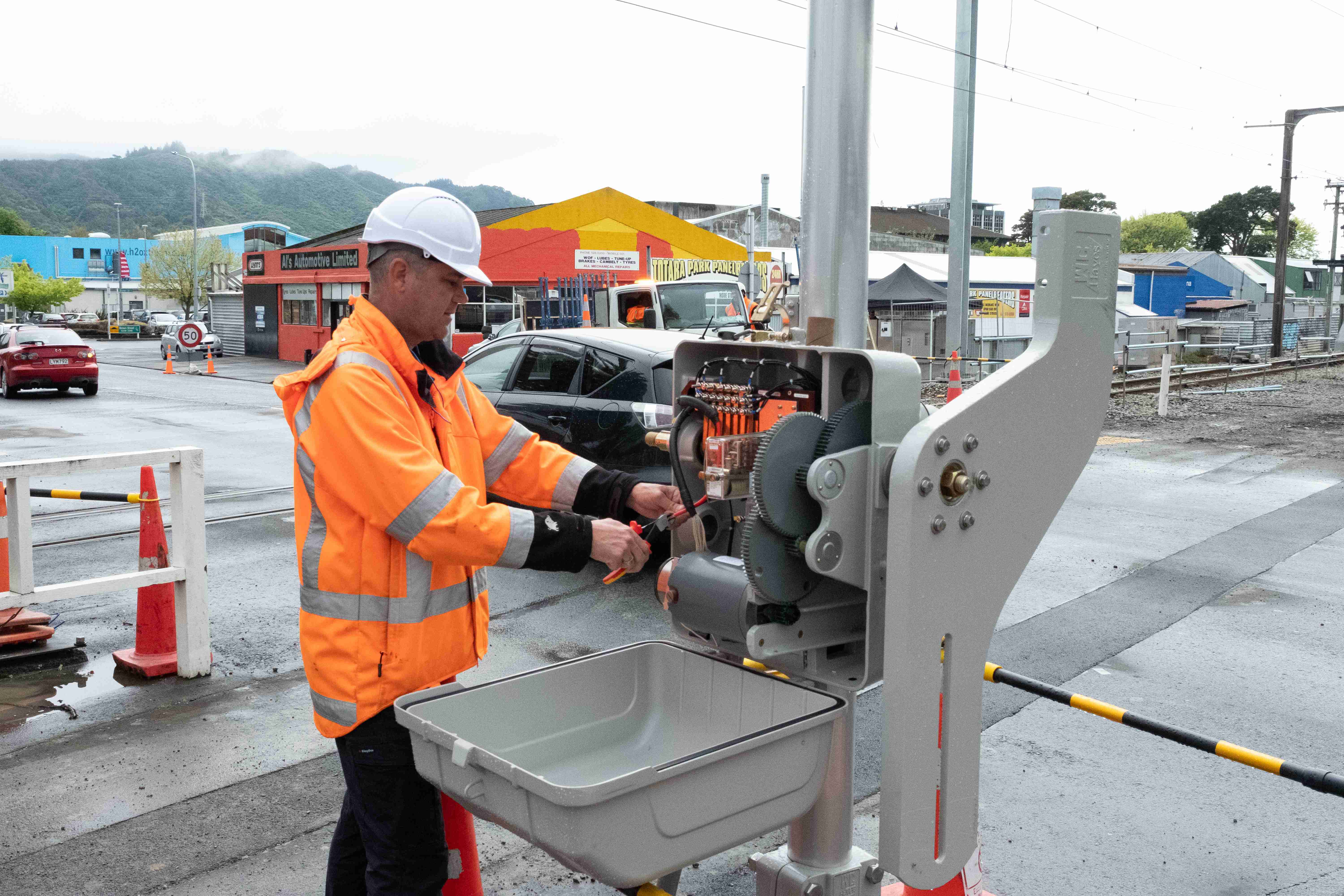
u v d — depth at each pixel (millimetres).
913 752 1785
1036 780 3912
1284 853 3385
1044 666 5129
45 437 13641
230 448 12602
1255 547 7625
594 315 15492
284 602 6113
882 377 1771
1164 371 16078
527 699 2057
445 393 2211
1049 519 1914
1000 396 1773
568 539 1937
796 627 1905
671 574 2057
